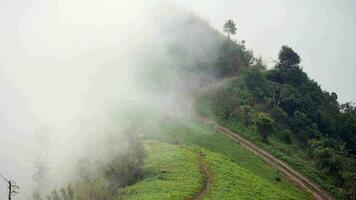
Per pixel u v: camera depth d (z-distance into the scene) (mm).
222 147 127500
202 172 81188
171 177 74812
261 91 172000
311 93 191500
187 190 68562
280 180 114750
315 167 129250
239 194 72312
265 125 138250
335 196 115438
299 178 120438
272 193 80500
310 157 138000
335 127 174000
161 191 66188
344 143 163125
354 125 177375
